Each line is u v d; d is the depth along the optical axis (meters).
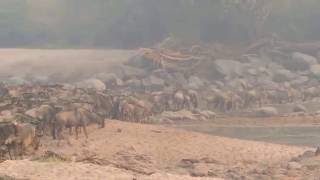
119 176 63.69
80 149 101.00
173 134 120.00
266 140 125.12
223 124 155.25
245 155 100.69
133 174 66.75
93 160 83.31
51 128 112.31
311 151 94.31
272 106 188.25
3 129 91.56
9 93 152.88
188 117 165.25
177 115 166.00
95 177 62.53
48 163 68.38
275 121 158.00
